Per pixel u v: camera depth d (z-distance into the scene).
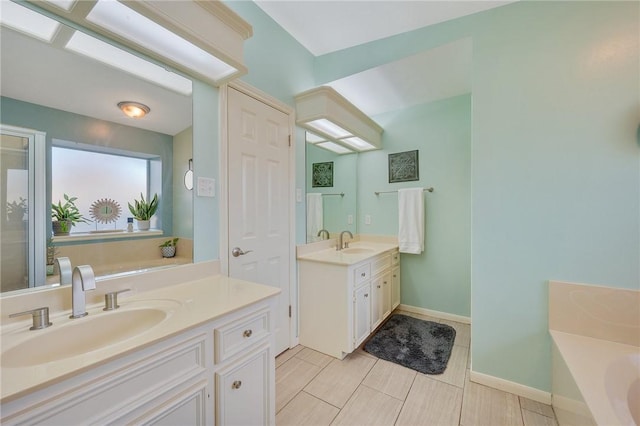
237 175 1.76
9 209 0.96
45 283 1.03
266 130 1.99
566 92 1.54
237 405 1.09
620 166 1.43
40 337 0.87
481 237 1.76
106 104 1.21
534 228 1.62
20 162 0.99
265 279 1.97
